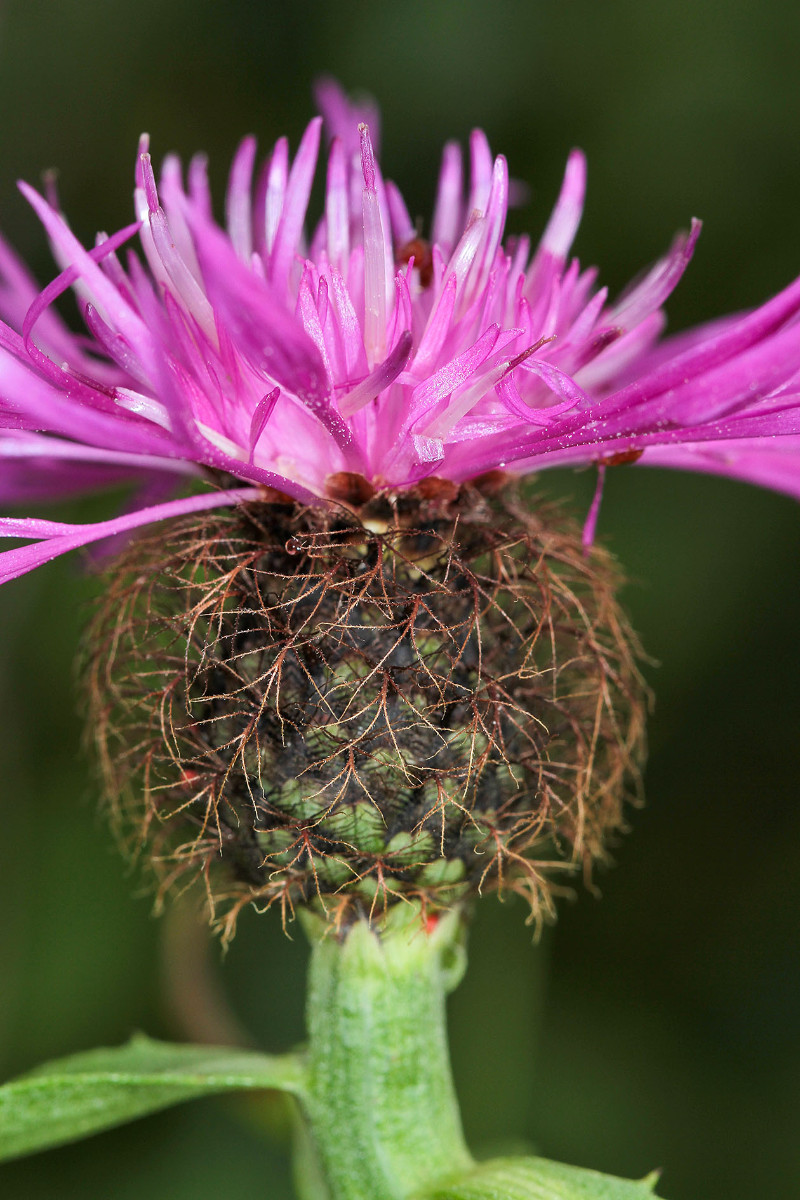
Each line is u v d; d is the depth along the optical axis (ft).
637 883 0.65
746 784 0.64
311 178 0.43
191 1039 0.57
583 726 0.44
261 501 0.43
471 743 0.43
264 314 0.40
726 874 0.64
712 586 0.63
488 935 0.57
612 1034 0.63
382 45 0.70
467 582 0.43
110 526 0.43
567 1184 0.43
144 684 0.44
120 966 0.58
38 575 0.61
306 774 0.42
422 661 0.42
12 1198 0.57
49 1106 0.45
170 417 0.41
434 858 0.43
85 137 0.72
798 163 0.64
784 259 0.64
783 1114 0.60
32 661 0.61
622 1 0.67
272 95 0.73
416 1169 0.44
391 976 0.44
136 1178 0.58
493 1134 0.56
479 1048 0.57
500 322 0.44
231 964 0.59
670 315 0.66
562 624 0.44
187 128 0.73
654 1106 0.61
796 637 0.63
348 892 0.43
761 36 0.65
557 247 0.45
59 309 0.66
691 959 0.64
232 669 0.43
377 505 0.43
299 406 0.43
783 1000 0.62
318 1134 0.45
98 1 0.72
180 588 0.44
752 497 0.63
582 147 0.67
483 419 0.42
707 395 0.41
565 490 0.63
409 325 0.42
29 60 0.71
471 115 0.69
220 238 0.39
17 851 0.59
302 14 0.72
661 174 0.66
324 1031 0.45
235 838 0.43
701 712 0.64
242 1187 0.57
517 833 0.43
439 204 0.47
